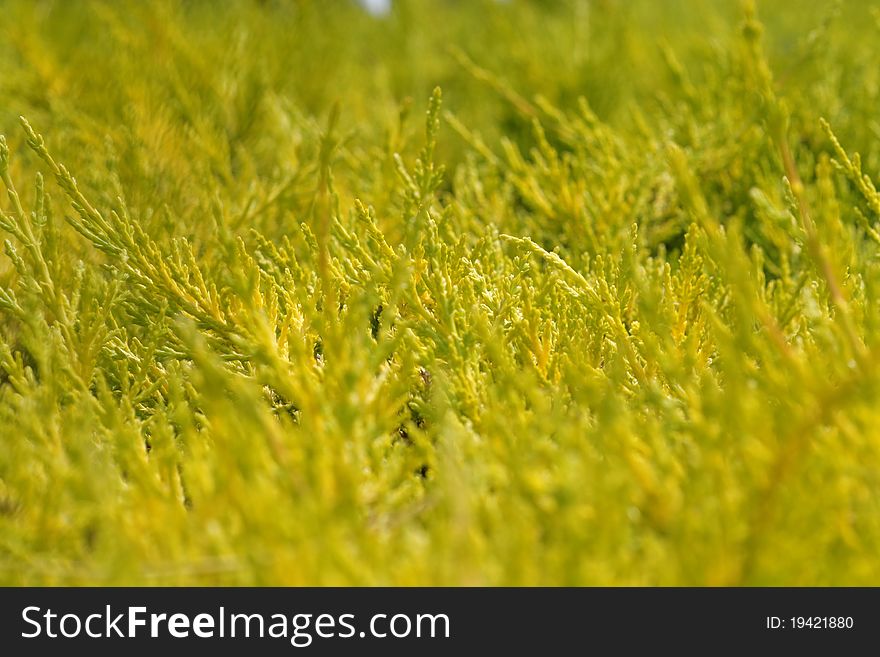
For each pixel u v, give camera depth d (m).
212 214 1.77
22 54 2.76
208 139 2.17
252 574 0.91
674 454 1.06
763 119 1.91
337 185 1.90
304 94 2.83
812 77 2.48
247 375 1.39
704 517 0.88
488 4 3.16
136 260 1.39
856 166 1.36
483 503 0.98
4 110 2.38
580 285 1.34
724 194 2.11
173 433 1.26
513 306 1.36
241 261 1.45
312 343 1.33
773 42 2.93
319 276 1.31
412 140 2.37
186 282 1.39
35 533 1.01
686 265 1.42
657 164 1.90
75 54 2.84
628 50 3.00
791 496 0.90
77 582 0.95
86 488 0.99
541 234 1.94
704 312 1.37
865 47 2.64
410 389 1.32
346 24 3.62
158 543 0.97
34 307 1.27
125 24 2.94
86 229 1.40
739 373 0.99
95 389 1.42
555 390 1.16
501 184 2.33
